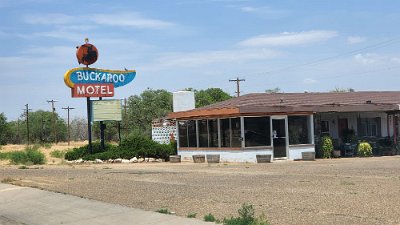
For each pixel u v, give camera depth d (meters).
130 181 19.53
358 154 31.67
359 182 16.12
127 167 28.28
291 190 14.77
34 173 25.00
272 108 29.27
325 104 31.00
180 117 34.03
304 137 30.28
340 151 31.78
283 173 20.69
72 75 35.66
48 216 13.31
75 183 19.56
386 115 34.56
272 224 9.80
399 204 11.52
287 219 10.24
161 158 35.28
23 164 34.53
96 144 37.59
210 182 18.03
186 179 19.55
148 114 71.56
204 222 10.39
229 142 29.91
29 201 15.95
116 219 11.87
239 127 29.05
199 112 32.06
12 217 13.76
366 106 31.55
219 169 24.19
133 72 37.62
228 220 10.16
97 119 36.34
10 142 114.25
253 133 29.12
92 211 13.16
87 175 22.92
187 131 33.84
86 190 17.20
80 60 35.91
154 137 44.09
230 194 14.43
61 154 43.62
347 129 34.47
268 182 17.25
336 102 32.28
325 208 11.34
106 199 14.83
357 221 9.76
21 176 23.34
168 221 10.93
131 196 15.12
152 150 35.03
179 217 11.16
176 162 32.81
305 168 22.88
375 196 12.85
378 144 33.22
